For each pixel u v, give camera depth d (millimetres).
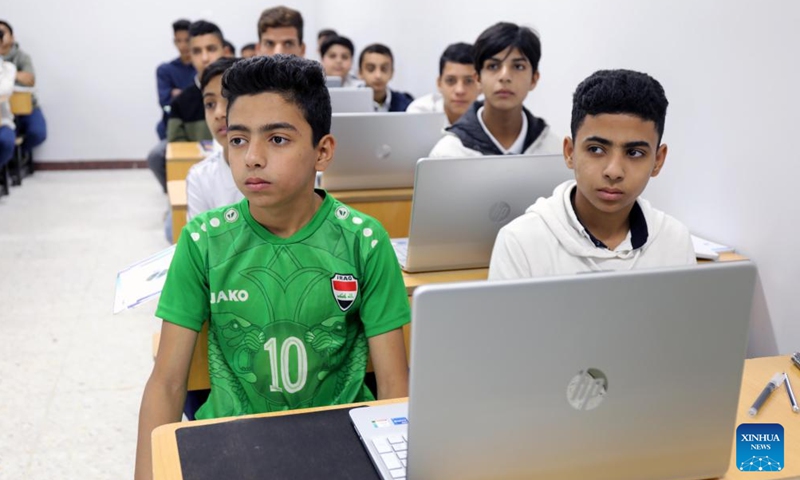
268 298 1255
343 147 2604
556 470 862
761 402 1229
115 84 6984
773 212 1989
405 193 2686
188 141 4746
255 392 1281
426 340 763
